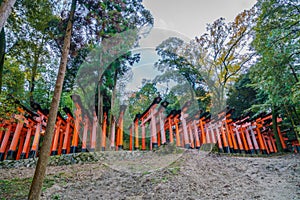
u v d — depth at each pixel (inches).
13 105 180.5
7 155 189.8
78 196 108.5
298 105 234.2
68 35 116.7
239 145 269.0
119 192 113.6
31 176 143.6
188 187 118.2
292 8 184.2
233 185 123.2
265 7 195.8
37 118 206.8
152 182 124.5
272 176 137.7
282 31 189.5
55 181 129.8
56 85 99.7
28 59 216.5
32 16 163.0
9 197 104.7
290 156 215.5
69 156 172.2
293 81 188.7
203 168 153.4
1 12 76.0
